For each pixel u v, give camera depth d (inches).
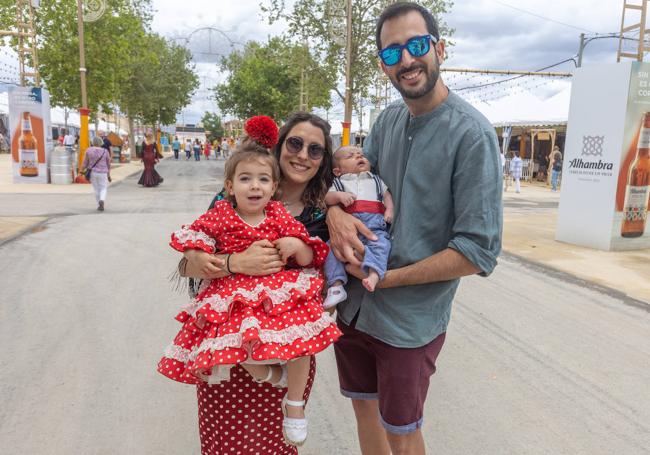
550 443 122.6
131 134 1390.3
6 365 154.7
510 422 131.5
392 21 81.0
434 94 82.2
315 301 82.7
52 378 147.6
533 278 268.7
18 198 530.0
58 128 1438.2
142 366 156.4
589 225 357.1
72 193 586.9
